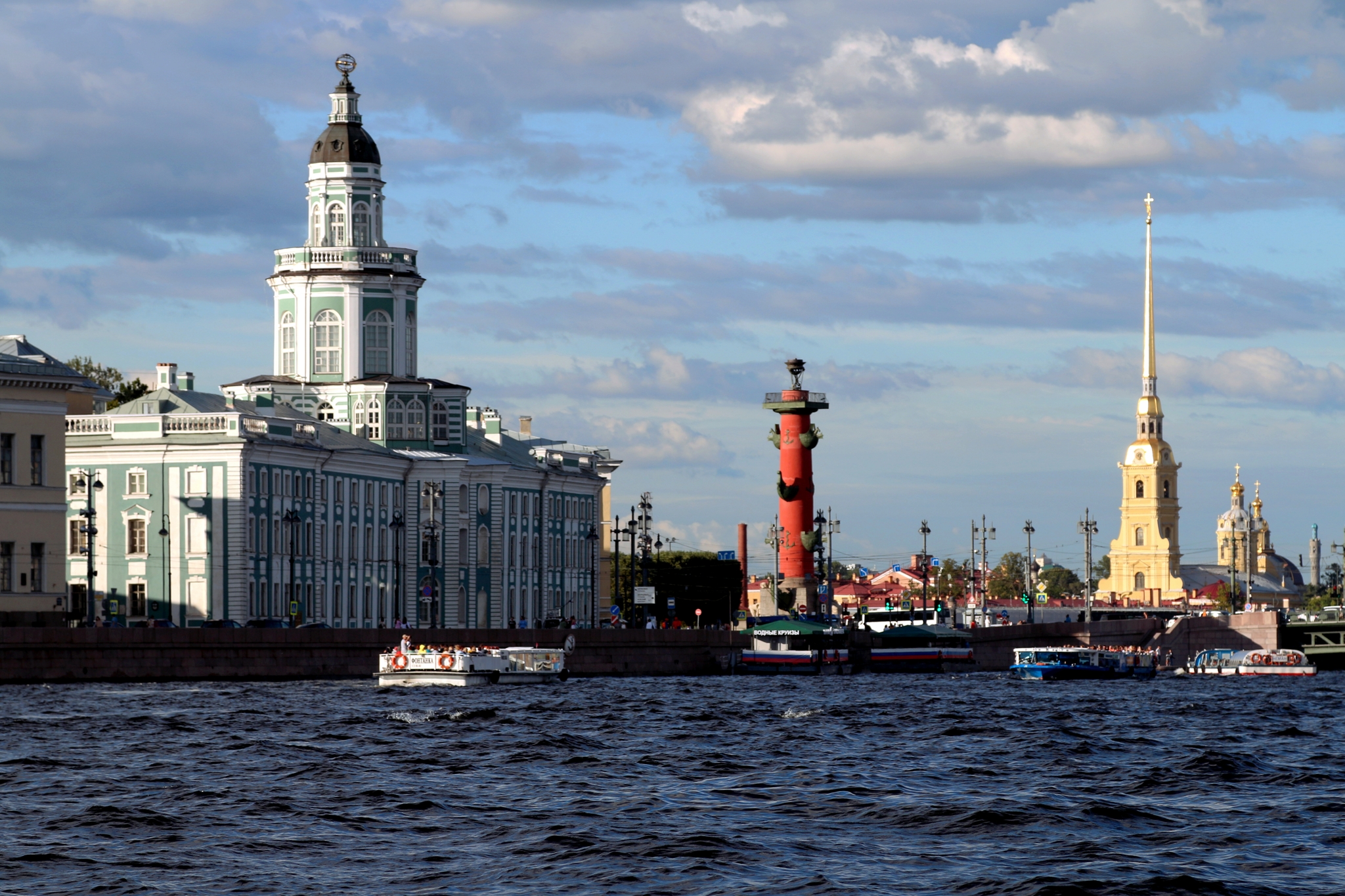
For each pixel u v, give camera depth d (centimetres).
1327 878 6850
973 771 10238
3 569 19162
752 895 6512
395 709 14250
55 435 19662
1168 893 6562
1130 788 9494
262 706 14212
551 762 10456
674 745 11650
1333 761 11000
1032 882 6675
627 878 6775
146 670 17162
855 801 8756
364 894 6506
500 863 7050
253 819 8088
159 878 6756
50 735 11538
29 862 7050
